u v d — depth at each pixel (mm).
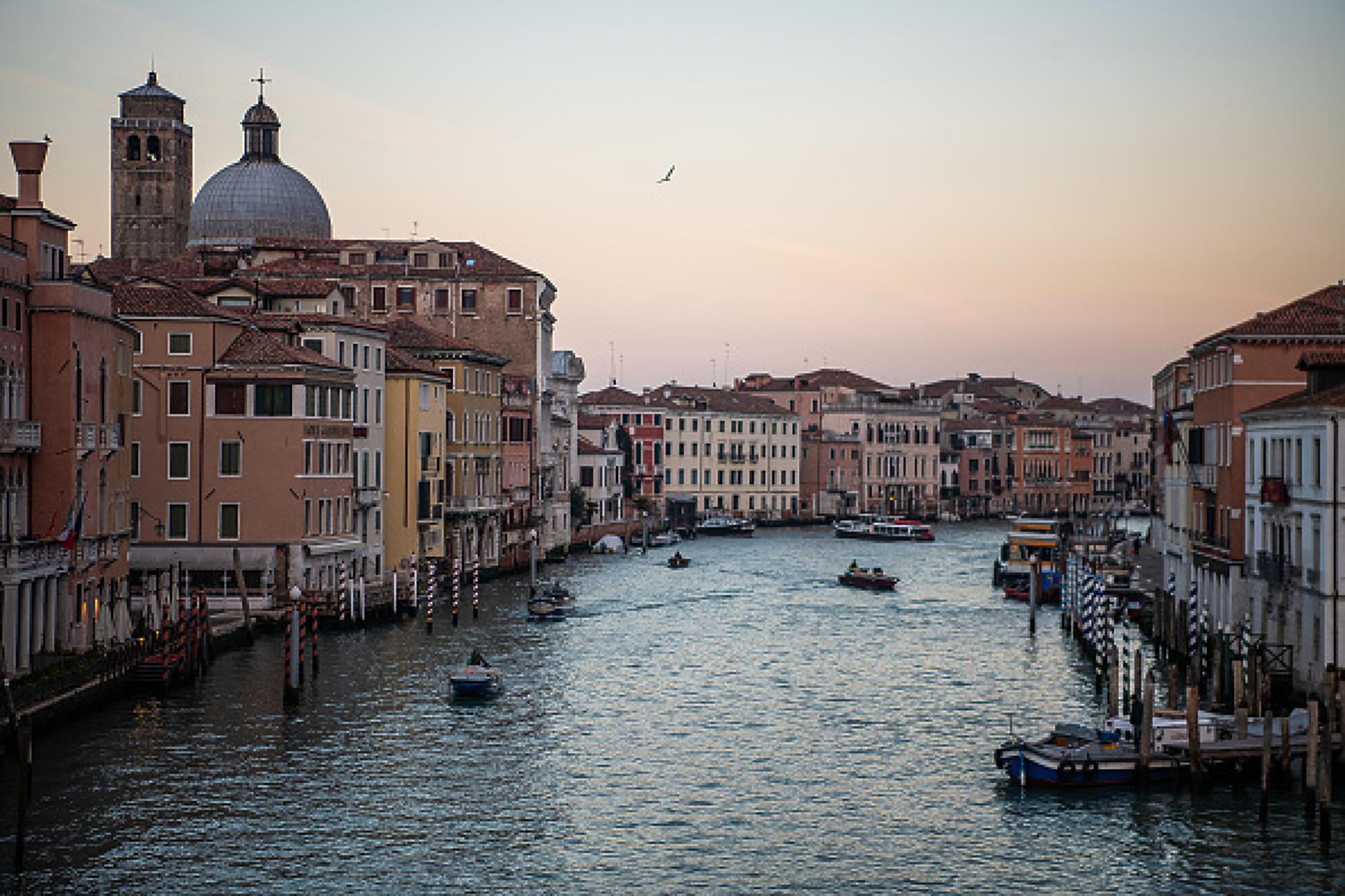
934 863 38625
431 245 115125
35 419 52688
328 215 136875
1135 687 52406
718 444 173625
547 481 119062
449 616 79500
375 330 84062
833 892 36688
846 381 197625
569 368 130375
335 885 36500
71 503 52844
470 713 53938
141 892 35688
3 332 50094
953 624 81312
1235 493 61031
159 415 71438
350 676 59750
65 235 55188
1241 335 60812
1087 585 70062
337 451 77250
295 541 71750
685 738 50938
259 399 71688
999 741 51000
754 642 72812
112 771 44625
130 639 56250
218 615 67938
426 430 89812
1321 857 39062
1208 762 44469
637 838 40219
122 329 59094
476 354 98875
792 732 52125
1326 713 46094
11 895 35281
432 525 91188
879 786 45219
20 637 48969
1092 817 42219
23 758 36875
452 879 37094
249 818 41000
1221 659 54625
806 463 187125
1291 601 52969
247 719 51625
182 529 71688
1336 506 49188
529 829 40781
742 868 38156
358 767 46312
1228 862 38750
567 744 49844
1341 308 63094
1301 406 51562
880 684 61500
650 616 82562
